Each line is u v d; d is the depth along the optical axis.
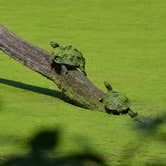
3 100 24.53
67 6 41.56
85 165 18.55
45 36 35.16
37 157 18.30
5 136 20.83
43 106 23.83
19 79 27.58
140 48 32.94
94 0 43.16
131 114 22.66
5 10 40.62
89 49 32.62
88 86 23.44
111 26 37.38
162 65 29.81
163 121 22.22
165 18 39.12
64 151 19.44
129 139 20.77
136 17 39.31
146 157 19.31
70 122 22.16
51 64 23.75
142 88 26.27
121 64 29.98
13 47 24.17
